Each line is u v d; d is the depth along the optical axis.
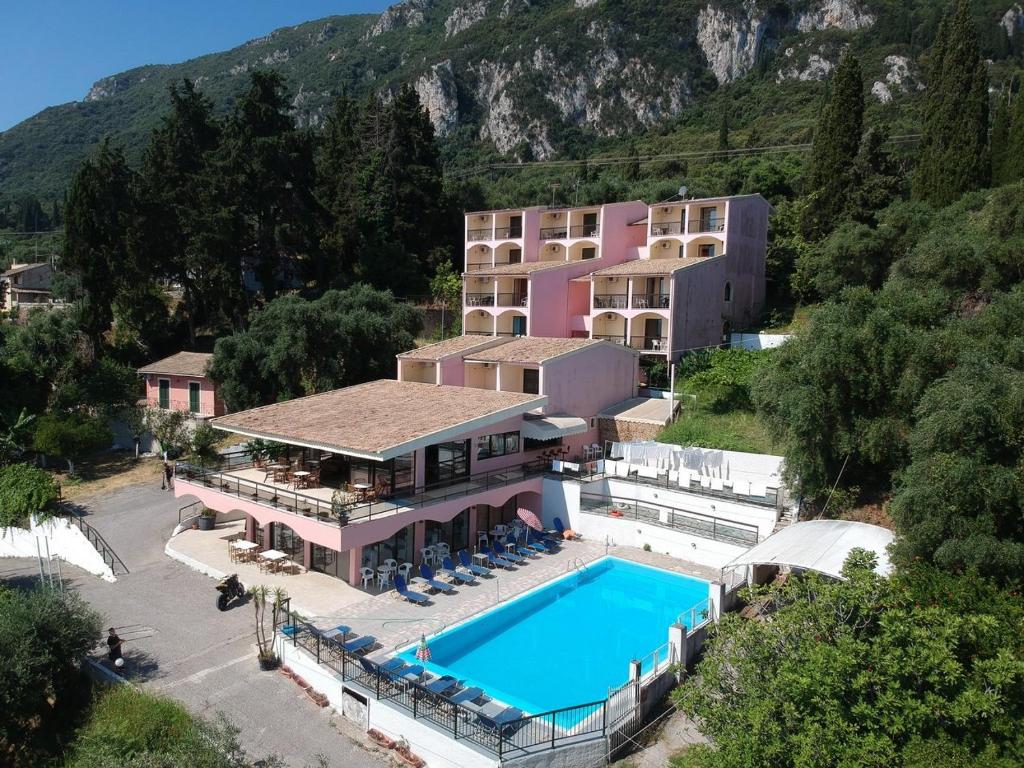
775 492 31.08
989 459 21.94
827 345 28.55
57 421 45.44
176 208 56.69
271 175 57.62
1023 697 12.80
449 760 17.36
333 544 25.84
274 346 47.91
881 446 27.41
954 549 19.94
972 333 27.56
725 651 15.12
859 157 55.16
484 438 34.19
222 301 59.22
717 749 14.20
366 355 52.03
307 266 68.06
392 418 32.12
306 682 21.34
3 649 20.34
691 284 49.34
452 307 63.06
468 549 32.94
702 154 106.44
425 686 19.34
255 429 31.98
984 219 37.69
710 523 31.52
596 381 42.72
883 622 13.37
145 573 30.02
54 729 20.69
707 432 38.38
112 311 62.66
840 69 55.19
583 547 33.03
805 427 28.09
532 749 17.09
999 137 54.06
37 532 35.44
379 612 25.50
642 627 25.69
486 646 24.14
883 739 11.70
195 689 21.05
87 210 58.00
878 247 45.31
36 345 52.31
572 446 40.47
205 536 34.03
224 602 26.30
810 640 13.58
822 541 23.70
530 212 62.69
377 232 68.56
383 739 18.75
